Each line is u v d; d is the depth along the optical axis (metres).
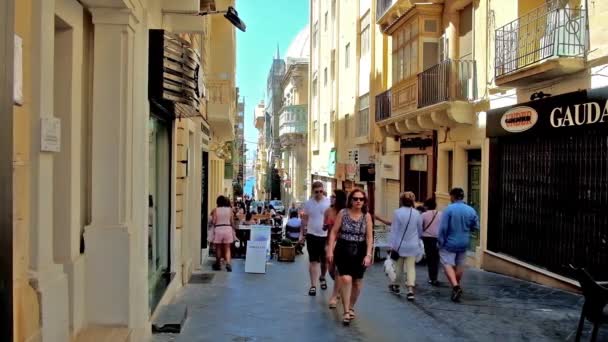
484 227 12.70
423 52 16.06
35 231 3.35
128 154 5.59
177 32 8.09
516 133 11.05
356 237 7.28
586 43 9.24
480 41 13.30
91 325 5.37
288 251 13.78
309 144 38.34
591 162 8.98
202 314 7.59
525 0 11.35
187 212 10.24
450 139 14.95
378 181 22.02
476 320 7.49
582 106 9.05
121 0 5.16
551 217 10.09
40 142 3.33
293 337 6.55
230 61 17.81
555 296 9.05
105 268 5.39
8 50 2.17
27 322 3.01
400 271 9.40
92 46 5.59
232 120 17.61
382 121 19.08
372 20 22.66
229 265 12.00
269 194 60.16
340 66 29.08
